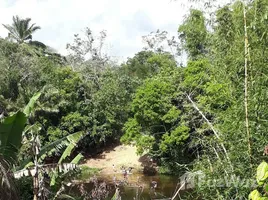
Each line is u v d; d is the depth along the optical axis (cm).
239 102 508
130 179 2178
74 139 880
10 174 644
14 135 689
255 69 491
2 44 2964
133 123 2475
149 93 2320
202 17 614
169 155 2256
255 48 497
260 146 469
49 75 2892
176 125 2173
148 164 2534
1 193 616
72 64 3850
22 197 827
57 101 2764
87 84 3019
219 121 640
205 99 895
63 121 2800
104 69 3719
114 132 3097
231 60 540
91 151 2975
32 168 710
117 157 2847
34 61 2933
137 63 4194
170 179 2142
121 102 3116
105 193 1063
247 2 521
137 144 2412
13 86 2680
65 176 824
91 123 2897
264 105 475
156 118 2308
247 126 475
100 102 2970
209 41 628
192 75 1798
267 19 492
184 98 1706
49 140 2666
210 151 583
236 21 534
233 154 500
